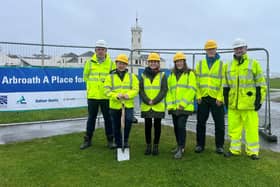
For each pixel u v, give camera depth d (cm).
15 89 726
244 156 557
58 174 461
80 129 811
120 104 552
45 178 445
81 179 443
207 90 561
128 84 546
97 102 604
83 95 816
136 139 685
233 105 549
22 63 757
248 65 530
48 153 570
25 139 691
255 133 549
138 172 471
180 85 545
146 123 557
